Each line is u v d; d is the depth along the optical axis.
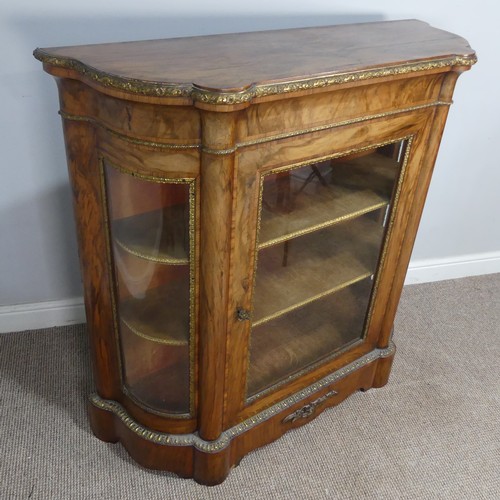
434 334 1.87
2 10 1.27
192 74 0.90
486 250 2.16
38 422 1.45
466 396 1.63
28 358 1.65
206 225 0.98
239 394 1.26
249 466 1.38
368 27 1.35
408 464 1.41
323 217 1.17
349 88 0.99
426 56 1.07
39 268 1.66
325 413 1.54
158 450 1.28
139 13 1.34
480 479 1.39
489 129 1.84
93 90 0.94
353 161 1.15
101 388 1.34
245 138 0.93
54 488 1.30
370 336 1.51
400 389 1.63
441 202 1.97
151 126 0.90
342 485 1.35
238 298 1.11
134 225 1.08
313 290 1.28
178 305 1.14
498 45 1.67
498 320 1.96
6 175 1.48
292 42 1.17
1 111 1.39
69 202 1.57
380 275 1.39
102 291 1.19
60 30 1.32
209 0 1.37
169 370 1.23
